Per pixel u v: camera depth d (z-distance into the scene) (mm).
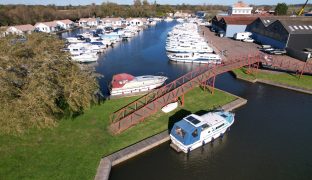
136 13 185375
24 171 22734
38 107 24125
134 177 24422
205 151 28531
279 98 42562
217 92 42000
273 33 75812
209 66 58969
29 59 27406
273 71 53938
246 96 43344
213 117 30484
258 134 31844
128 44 92875
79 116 32438
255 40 90500
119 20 149625
